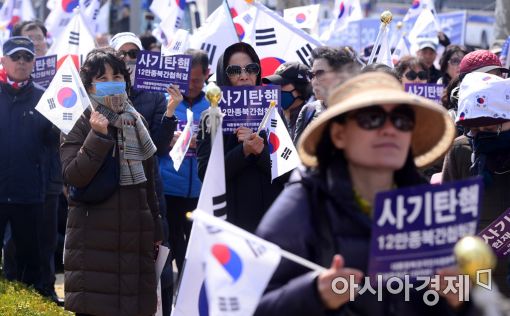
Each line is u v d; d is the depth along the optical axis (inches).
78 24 698.8
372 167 247.3
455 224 233.0
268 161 441.1
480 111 402.3
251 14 690.8
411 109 247.4
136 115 438.6
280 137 445.1
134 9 1462.8
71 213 435.5
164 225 507.8
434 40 879.1
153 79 563.5
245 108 449.1
